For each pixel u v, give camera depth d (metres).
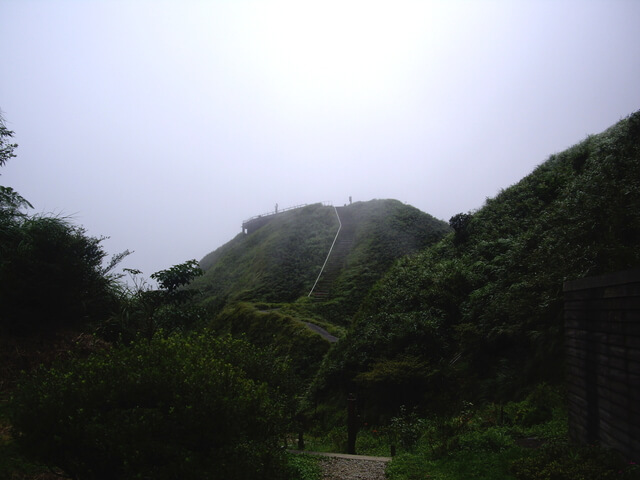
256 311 34.34
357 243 46.38
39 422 3.98
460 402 12.77
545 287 12.98
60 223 10.34
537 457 6.08
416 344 15.90
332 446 11.94
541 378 11.02
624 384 5.07
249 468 4.16
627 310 5.02
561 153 24.00
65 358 8.15
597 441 5.84
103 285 10.62
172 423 3.91
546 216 17.62
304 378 22.25
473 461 6.84
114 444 3.74
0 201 9.69
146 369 4.23
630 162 14.88
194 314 10.54
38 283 9.00
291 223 59.16
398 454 8.41
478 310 15.65
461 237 22.80
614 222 12.12
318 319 31.73
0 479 4.81
